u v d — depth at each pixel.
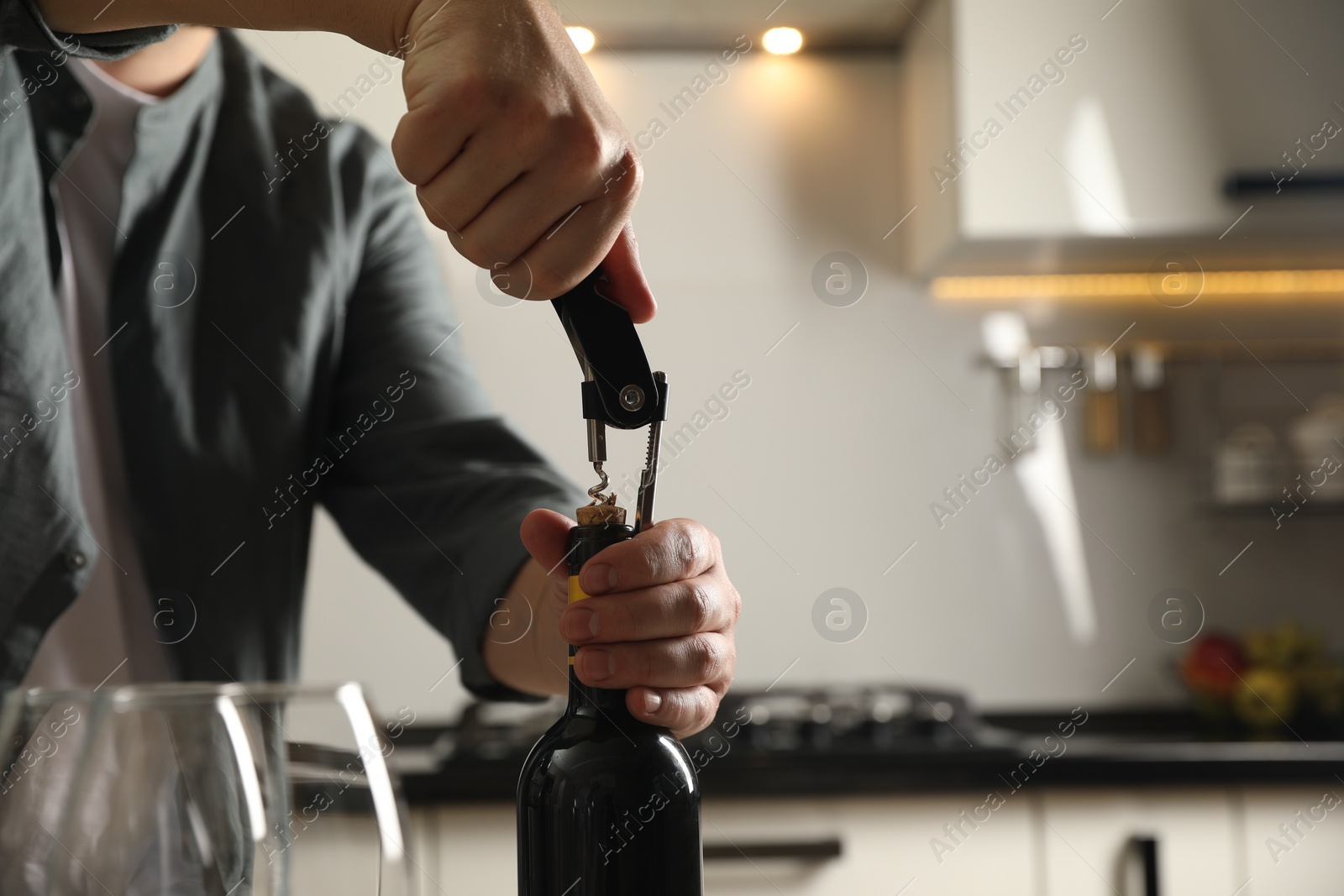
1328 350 2.17
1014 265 2.07
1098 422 2.14
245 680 0.78
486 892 1.43
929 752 1.53
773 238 2.11
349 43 1.58
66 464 0.69
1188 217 1.89
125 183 0.75
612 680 0.39
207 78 0.81
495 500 0.73
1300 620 2.13
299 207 0.83
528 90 0.38
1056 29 1.90
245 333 0.79
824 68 2.12
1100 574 2.13
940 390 2.12
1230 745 1.56
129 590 0.77
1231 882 1.49
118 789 0.27
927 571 2.10
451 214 0.41
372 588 2.04
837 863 1.48
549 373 2.03
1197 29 1.91
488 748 1.70
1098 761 1.50
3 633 0.68
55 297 0.73
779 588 2.07
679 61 2.10
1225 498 2.11
